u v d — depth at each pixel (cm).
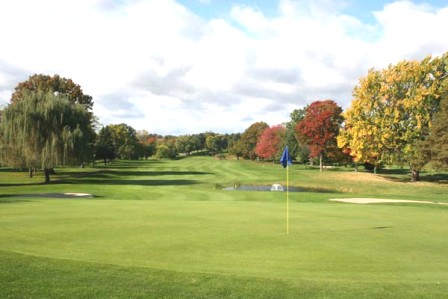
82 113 4844
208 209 1995
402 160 4491
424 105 4297
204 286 738
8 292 682
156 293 693
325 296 702
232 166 9019
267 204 2302
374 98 4550
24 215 1706
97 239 1210
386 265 969
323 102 7000
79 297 665
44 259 902
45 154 4341
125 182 4759
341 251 1105
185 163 10925
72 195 3112
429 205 2475
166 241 1195
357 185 4434
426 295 718
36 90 6688
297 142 8844
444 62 4334
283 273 877
